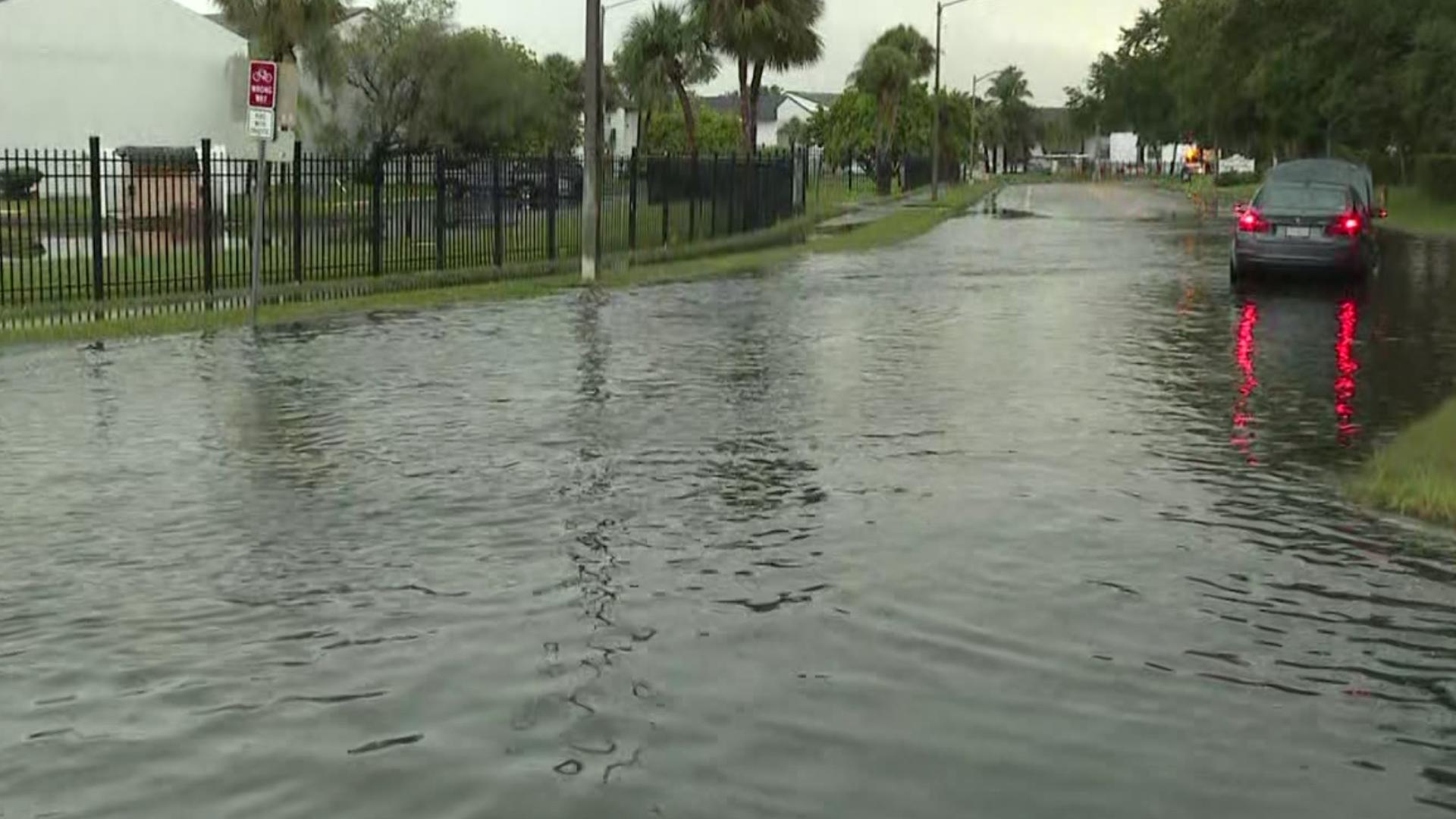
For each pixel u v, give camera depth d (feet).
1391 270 86.43
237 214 77.41
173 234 69.36
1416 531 26.99
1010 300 68.69
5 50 170.30
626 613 21.90
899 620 21.66
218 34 187.73
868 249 107.14
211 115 187.73
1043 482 30.68
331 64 185.47
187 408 39.09
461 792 15.75
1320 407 39.88
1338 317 61.77
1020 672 19.58
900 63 263.49
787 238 117.50
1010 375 45.29
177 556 24.91
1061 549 25.55
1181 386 43.32
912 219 155.12
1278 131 233.55
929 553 25.23
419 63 194.18
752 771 16.33
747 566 24.35
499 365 47.16
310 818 15.14
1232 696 18.79
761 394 41.42
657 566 24.34
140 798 15.64
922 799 15.65
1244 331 56.59
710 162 109.19
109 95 178.50
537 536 26.23
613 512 27.99
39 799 15.60
